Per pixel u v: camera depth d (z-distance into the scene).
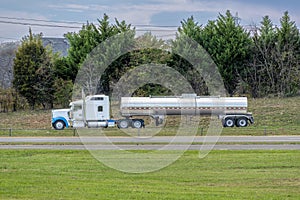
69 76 94.81
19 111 91.62
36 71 92.75
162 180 31.34
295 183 30.08
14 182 29.45
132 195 25.69
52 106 95.19
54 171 34.59
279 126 73.12
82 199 24.61
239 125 74.69
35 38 97.31
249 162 38.94
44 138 60.22
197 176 32.94
